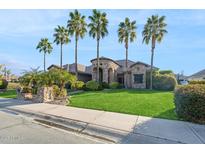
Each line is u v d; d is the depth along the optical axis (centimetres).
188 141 601
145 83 3231
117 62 4028
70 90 2592
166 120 848
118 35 3572
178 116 887
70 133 698
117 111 1040
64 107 1180
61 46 4031
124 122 809
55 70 1722
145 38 3186
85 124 791
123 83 3653
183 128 729
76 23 3166
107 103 1298
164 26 3112
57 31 3969
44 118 927
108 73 3516
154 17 3111
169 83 2941
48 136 650
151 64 3114
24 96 1650
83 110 1075
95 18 3070
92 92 2277
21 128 741
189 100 834
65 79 1688
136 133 673
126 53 3578
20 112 1076
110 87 3088
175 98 946
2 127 749
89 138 645
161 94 1947
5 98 1744
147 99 1510
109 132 693
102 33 3128
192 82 1321
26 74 1739
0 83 2794
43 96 1438
